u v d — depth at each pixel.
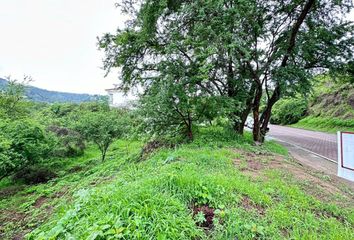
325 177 5.19
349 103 22.28
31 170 9.57
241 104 8.70
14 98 11.38
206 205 2.62
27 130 8.86
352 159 3.71
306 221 2.54
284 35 9.62
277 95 10.45
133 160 8.28
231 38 7.02
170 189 2.77
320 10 9.91
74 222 2.18
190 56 8.12
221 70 9.13
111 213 2.15
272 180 3.93
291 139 16.17
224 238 2.11
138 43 8.94
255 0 8.00
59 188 7.52
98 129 11.04
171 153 6.09
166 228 1.97
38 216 5.32
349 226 2.67
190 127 8.34
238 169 4.50
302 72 9.05
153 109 7.53
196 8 7.07
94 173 8.27
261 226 2.29
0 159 7.34
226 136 8.82
